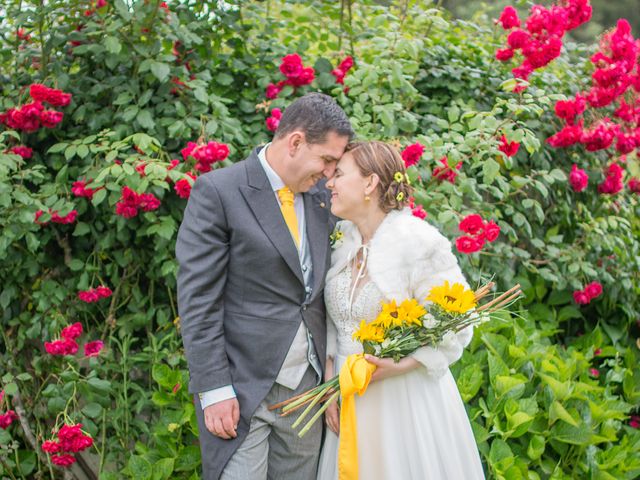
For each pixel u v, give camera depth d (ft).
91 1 10.27
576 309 11.87
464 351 9.96
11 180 9.95
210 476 7.26
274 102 10.62
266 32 11.44
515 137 9.54
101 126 10.22
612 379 11.03
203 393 7.13
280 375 7.32
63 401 9.34
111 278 10.06
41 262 10.07
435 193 9.96
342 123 7.20
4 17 10.75
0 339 10.37
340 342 7.69
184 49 10.62
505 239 11.92
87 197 9.78
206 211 7.16
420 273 7.32
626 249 12.37
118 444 9.66
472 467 7.66
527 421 9.04
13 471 9.96
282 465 7.68
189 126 10.02
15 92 10.26
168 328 10.12
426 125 11.43
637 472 10.19
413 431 7.45
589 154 12.32
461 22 12.37
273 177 7.41
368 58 12.03
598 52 11.75
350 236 7.81
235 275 7.27
